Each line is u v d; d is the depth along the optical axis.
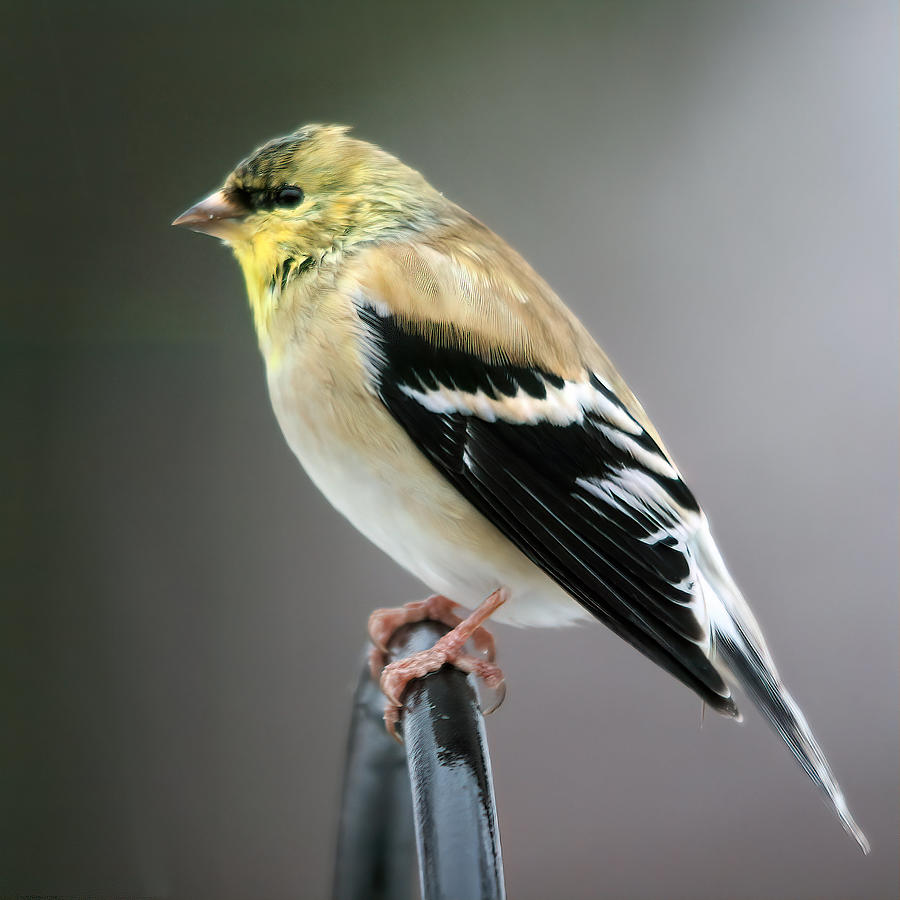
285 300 2.10
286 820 2.20
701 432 2.21
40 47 2.21
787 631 2.21
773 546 2.21
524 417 2.10
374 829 2.09
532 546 2.09
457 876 2.05
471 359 2.10
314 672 2.21
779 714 2.10
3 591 2.21
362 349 2.10
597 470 2.10
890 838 2.19
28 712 2.20
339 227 2.11
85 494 2.21
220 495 2.21
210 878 2.20
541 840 2.19
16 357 2.21
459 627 2.09
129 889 2.20
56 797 2.20
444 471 2.09
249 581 2.21
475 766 2.05
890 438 2.21
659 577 2.09
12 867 2.20
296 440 2.10
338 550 2.21
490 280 2.10
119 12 2.21
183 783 2.20
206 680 2.21
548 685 2.20
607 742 2.19
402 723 2.08
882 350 2.21
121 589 2.21
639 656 2.20
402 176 2.11
